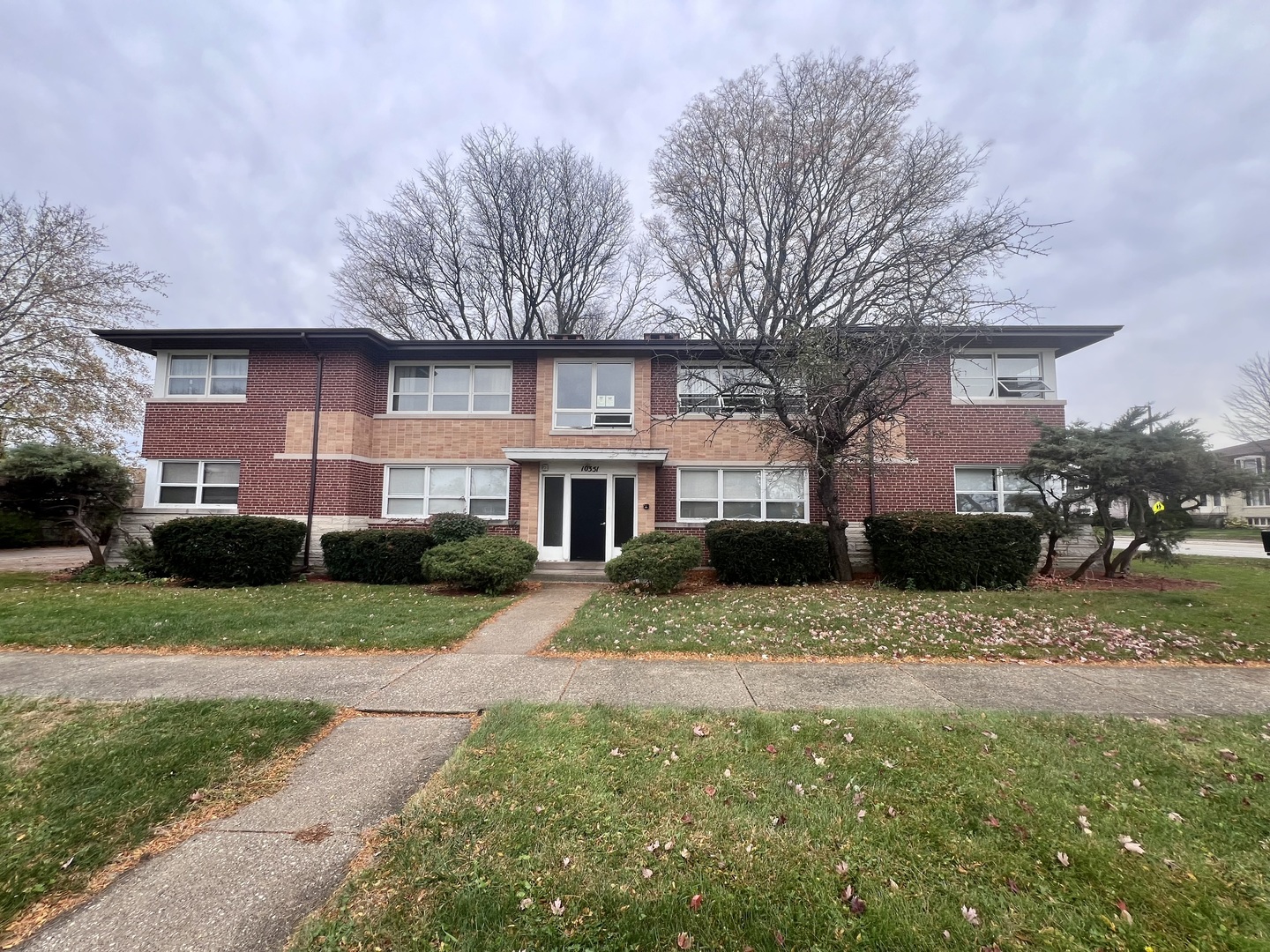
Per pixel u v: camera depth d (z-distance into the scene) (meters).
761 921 2.34
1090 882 2.57
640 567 10.48
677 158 16.83
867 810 3.16
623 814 3.11
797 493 14.44
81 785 3.42
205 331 14.03
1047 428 12.16
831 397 10.72
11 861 2.71
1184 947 2.22
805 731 4.24
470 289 24.98
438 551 11.29
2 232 14.55
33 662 6.20
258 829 3.06
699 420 14.70
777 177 15.37
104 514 13.42
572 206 24.33
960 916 2.37
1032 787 3.40
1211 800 3.27
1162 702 4.97
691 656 6.47
